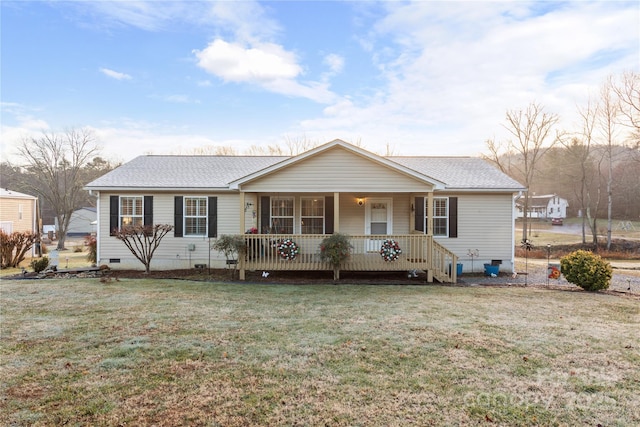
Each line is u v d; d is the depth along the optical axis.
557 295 8.80
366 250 12.78
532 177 32.97
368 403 3.48
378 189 10.80
